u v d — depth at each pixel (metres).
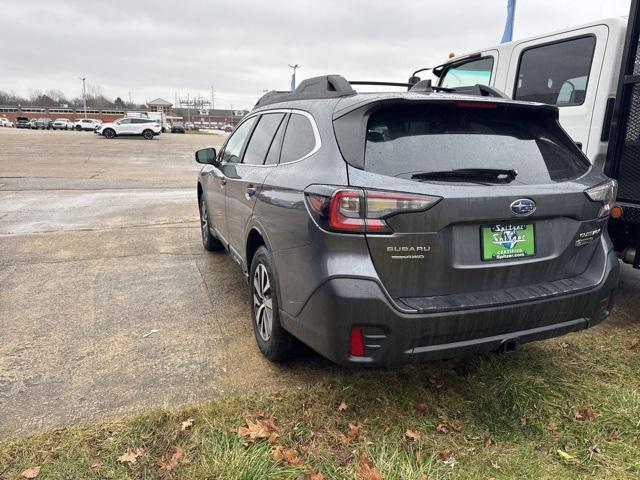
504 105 2.79
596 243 2.96
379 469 2.33
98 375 3.17
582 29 4.65
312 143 2.89
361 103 2.63
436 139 2.62
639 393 2.94
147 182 13.66
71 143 31.92
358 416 2.75
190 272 5.31
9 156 21.08
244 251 3.82
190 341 3.66
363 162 2.48
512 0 10.67
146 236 6.98
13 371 3.21
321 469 2.35
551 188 2.65
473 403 2.86
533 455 2.46
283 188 2.92
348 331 2.40
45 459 2.37
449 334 2.46
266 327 3.32
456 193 2.41
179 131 66.00
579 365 3.29
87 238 6.82
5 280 4.99
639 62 3.66
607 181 2.95
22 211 8.80
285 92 4.06
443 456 2.45
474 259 2.52
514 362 3.27
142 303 4.41
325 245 2.46
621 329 3.88
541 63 5.16
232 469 2.29
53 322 3.98
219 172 4.80
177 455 2.40
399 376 3.12
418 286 2.46
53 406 2.82
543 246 2.70
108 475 2.28
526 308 2.58
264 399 2.87
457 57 6.31
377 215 2.35
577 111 4.73
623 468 2.37
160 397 2.93
